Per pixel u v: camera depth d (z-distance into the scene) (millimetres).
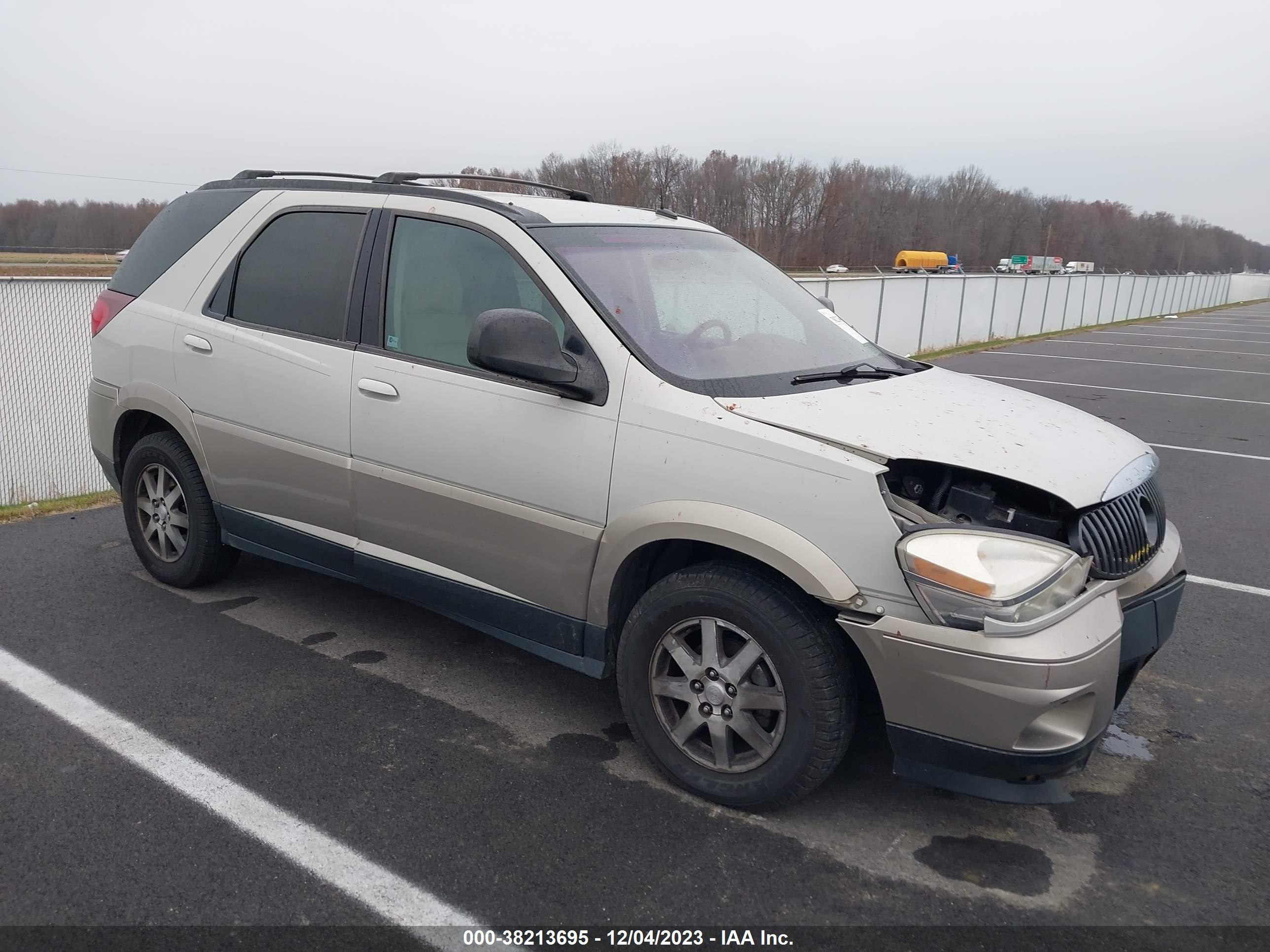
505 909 2537
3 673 3820
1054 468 2859
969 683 2576
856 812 3053
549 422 3189
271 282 4047
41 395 7453
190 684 3779
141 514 4754
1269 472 8484
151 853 2717
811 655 2775
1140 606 2943
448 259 3553
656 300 3396
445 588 3586
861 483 2699
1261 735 3641
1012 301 25531
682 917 2527
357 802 3004
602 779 3186
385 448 3609
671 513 2934
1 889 2545
